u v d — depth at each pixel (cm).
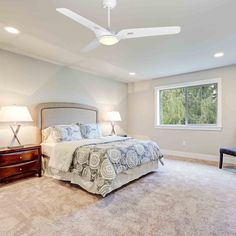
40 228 176
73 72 451
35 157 323
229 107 423
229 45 306
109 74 503
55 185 287
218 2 191
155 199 239
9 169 288
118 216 198
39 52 340
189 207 218
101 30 181
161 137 544
